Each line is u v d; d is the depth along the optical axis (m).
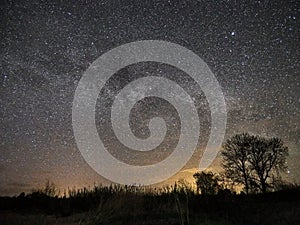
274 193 14.00
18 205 12.23
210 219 8.84
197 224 8.12
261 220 9.09
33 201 12.74
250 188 23.61
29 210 11.59
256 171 24.38
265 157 24.64
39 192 13.72
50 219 9.65
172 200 10.55
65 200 12.65
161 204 9.85
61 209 11.41
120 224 8.05
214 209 9.97
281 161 24.70
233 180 23.95
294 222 8.72
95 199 11.99
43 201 12.61
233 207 10.27
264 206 11.25
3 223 9.03
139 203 9.72
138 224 8.00
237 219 9.16
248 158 24.88
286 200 12.61
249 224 8.73
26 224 8.93
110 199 10.14
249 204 11.20
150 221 8.24
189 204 10.21
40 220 9.30
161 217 8.69
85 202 11.80
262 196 13.62
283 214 9.77
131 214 8.93
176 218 8.54
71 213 10.80
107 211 8.98
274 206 11.23
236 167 24.66
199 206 10.07
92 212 9.43
